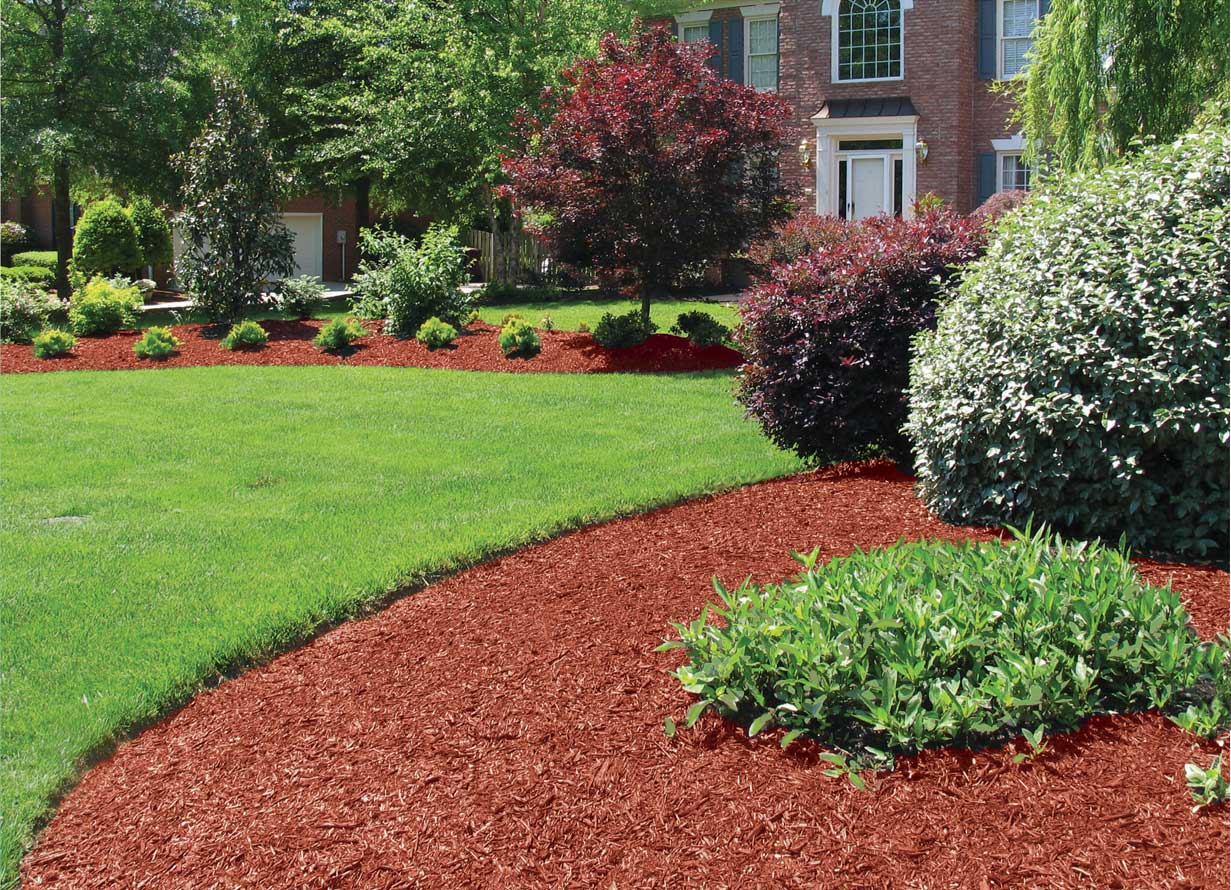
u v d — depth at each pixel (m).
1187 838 2.67
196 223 15.46
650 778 3.13
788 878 2.67
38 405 10.12
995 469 5.14
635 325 12.32
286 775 3.38
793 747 3.19
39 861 3.06
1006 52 19.91
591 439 8.14
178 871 2.94
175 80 20.83
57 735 3.71
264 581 5.05
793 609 3.56
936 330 6.38
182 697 4.04
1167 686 3.18
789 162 21.09
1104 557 3.90
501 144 19.92
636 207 12.40
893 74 20.23
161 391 10.83
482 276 29.38
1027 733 3.02
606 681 3.76
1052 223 5.23
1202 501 4.64
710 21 22.33
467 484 6.78
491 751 3.38
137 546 5.68
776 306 7.21
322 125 23.92
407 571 5.07
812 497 6.14
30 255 29.66
